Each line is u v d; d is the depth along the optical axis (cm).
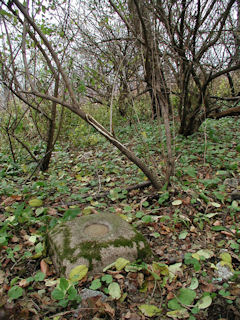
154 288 204
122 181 397
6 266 232
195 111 540
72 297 187
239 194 317
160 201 313
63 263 212
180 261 235
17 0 277
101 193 358
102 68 565
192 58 473
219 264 227
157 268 216
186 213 300
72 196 337
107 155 536
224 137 544
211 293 201
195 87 542
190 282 212
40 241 260
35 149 570
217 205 303
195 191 333
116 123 727
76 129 642
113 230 236
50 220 289
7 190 361
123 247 223
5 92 450
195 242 260
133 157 324
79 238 228
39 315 188
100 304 190
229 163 414
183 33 468
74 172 458
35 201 304
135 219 297
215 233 271
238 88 829
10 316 187
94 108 782
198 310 187
